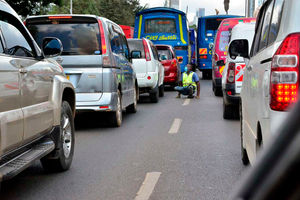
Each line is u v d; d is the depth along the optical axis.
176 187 4.52
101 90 8.59
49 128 4.86
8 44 4.11
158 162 5.78
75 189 4.51
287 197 0.44
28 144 4.29
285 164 0.45
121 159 6.00
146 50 14.48
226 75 9.76
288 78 2.75
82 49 8.62
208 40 28.09
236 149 6.66
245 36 10.27
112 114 9.04
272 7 3.84
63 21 8.70
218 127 9.02
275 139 0.48
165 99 16.22
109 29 9.14
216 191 4.36
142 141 7.48
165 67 19.88
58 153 5.06
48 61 5.27
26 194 4.36
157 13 25.92
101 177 5.00
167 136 7.98
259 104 3.55
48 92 4.91
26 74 4.23
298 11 2.89
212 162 5.74
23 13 23.75
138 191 4.38
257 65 3.99
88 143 7.39
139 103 14.88
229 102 9.84
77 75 8.60
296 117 0.46
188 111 12.15
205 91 19.31
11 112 3.79
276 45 3.00
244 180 0.50
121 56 10.05
